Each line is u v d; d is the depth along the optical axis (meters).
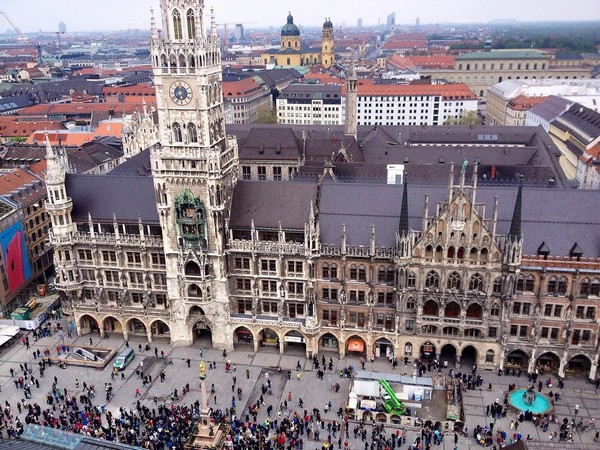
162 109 89.44
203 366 92.06
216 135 93.81
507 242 84.75
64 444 52.69
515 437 77.19
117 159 154.75
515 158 141.75
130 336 106.69
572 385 88.56
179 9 84.88
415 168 127.50
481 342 91.00
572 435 77.81
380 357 97.75
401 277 89.31
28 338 105.88
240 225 96.88
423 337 93.06
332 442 78.19
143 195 103.12
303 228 95.06
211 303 98.94
